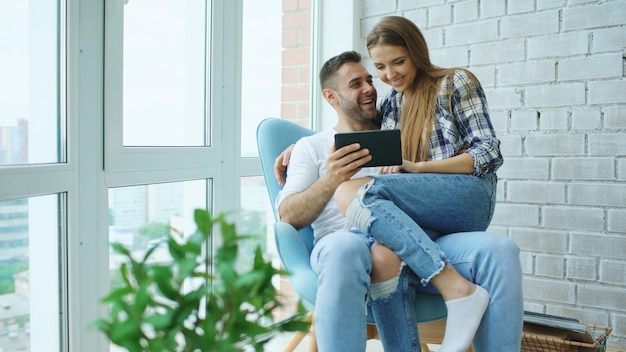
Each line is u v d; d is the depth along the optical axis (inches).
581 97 85.4
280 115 97.7
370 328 62.2
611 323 83.9
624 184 82.6
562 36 86.4
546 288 89.0
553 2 87.0
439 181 56.4
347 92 70.7
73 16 57.2
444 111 63.0
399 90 66.8
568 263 87.1
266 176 69.0
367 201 53.1
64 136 58.1
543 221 89.0
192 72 76.5
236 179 83.4
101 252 61.9
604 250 84.2
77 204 58.8
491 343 49.4
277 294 24.2
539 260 89.4
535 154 89.4
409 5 100.4
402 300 51.6
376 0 103.8
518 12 90.0
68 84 57.4
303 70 103.3
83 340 59.9
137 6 67.7
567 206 87.0
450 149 62.4
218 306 22.5
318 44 106.4
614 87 82.7
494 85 92.5
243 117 88.9
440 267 49.2
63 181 56.8
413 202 55.3
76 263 58.9
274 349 81.4
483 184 58.2
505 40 91.3
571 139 86.4
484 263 50.8
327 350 48.2
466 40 94.8
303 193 60.7
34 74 55.2
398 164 58.2
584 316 86.0
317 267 51.4
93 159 60.5
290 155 68.3
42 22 55.8
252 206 89.4
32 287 56.1
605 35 83.2
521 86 90.1
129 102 67.1
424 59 65.0
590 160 85.0
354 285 49.1
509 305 49.5
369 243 53.8
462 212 56.7
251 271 23.4
